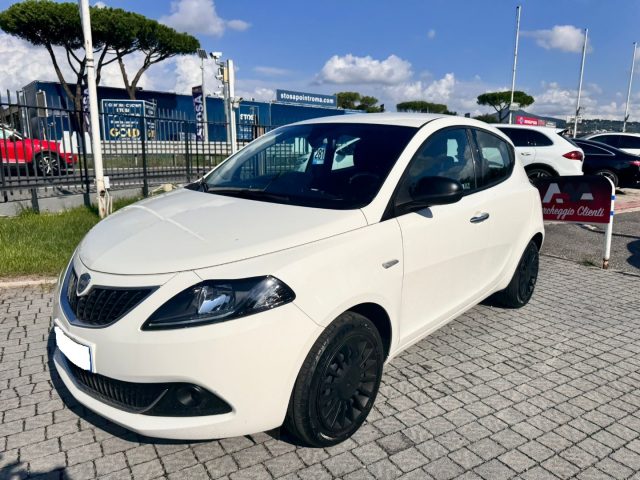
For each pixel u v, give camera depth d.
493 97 66.19
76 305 2.57
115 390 2.45
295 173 3.42
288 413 2.55
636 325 4.64
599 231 8.91
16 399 3.17
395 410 3.14
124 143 10.02
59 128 8.82
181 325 2.27
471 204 3.70
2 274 5.33
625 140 17.28
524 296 4.91
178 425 2.34
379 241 2.84
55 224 7.48
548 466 2.67
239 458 2.66
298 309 2.40
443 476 2.57
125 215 3.21
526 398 3.33
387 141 3.39
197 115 16.38
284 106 36.91
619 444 2.88
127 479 2.49
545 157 10.84
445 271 3.46
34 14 28.39
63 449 2.71
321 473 2.56
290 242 2.56
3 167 8.10
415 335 3.29
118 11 30.92
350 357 2.69
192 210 3.04
